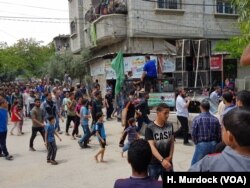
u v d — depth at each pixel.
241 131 2.10
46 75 38.09
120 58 18.62
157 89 16.06
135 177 2.98
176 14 23.50
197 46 17.11
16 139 14.41
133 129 10.25
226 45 20.34
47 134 9.98
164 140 5.39
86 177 8.54
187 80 17.08
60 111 19.75
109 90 19.92
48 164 9.98
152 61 16.41
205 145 6.14
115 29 22.81
